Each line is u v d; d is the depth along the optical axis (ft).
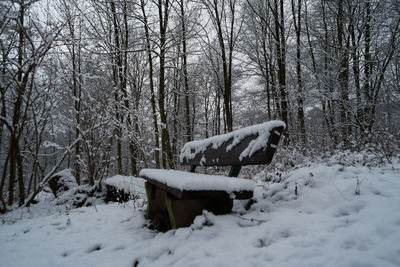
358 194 6.54
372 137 14.29
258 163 6.06
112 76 22.98
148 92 27.58
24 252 7.05
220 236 5.76
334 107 26.43
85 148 15.81
